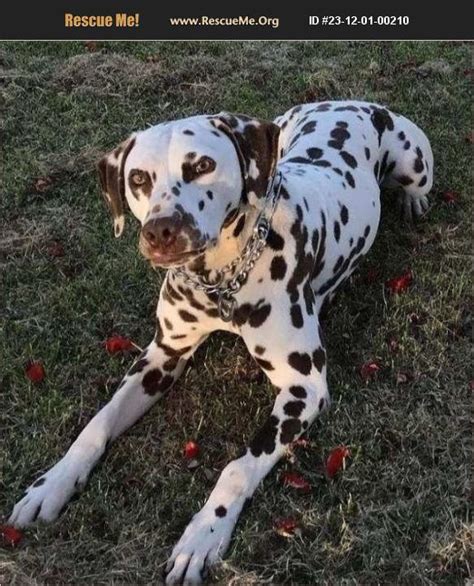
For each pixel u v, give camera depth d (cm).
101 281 106
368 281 106
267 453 79
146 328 100
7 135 137
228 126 75
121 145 77
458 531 74
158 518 77
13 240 114
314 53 164
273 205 81
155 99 147
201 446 85
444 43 167
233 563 72
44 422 87
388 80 154
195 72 154
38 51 161
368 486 80
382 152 110
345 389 90
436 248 112
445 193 120
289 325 82
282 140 114
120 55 159
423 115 142
